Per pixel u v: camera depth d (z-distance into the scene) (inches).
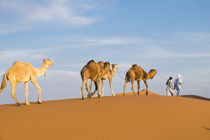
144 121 386.0
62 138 309.6
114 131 338.3
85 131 331.9
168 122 393.1
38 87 525.0
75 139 308.3
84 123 358.9
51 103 518.3
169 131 357.1
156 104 502.9
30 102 573.3
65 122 359.6
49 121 361.4
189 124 397.7
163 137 335.9
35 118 374.0
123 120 382.0
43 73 543.8
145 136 332.5
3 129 329.1
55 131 327.9
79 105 478.0
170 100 570.6
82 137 314.3
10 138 308.0
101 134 325.1
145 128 358.0
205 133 365.7
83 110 428.5
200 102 592.4
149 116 412.5
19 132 321.7
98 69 626.5
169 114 436.1
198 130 374.6
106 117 390.3
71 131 329.7
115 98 585.9
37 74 530.9
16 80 495.2
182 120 412.8
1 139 307.3
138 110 440.5
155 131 352.5
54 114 397.4
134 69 769.6
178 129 369.7
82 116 390.0
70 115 393.1
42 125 345.4
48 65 553.3
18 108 454.3
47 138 308.0
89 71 607.5
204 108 514.3
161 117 414.6
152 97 612.1
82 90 589.3
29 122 355.6
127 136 326.3
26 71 508.7
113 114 407.5
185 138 342.6
